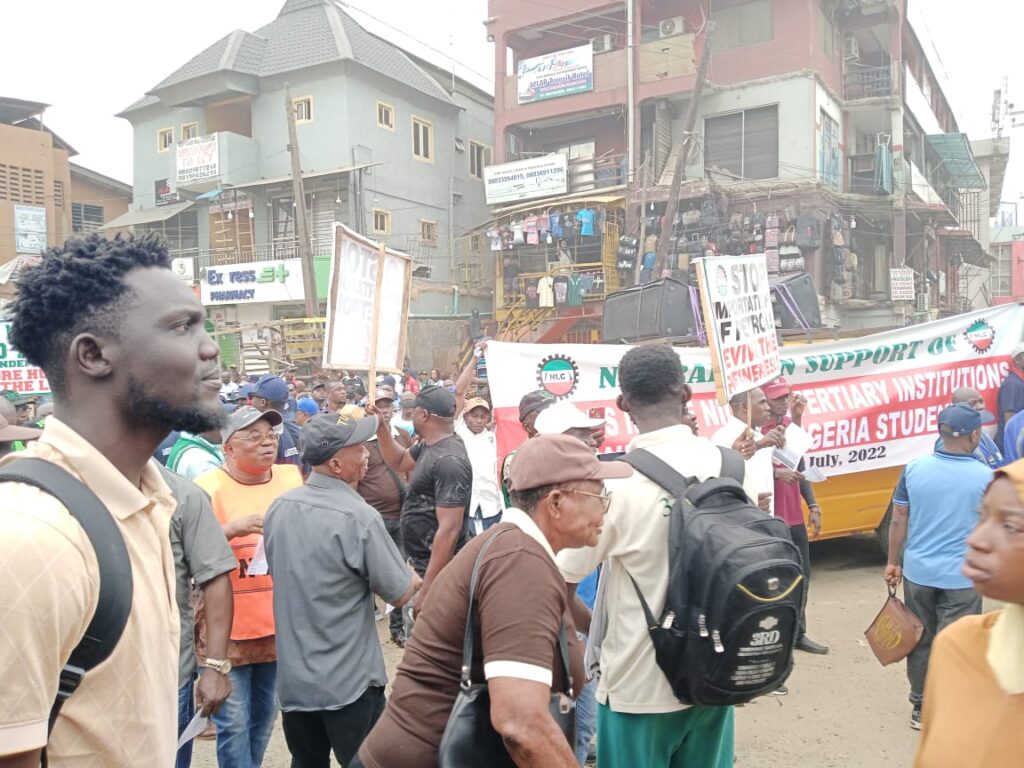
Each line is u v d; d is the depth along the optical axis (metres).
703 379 6.82
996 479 1.61
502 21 26.98
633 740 2.51
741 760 4.20
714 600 2.25
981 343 7.54
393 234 28.38
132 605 1.33
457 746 1.88
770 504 4.68
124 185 37.16
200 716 2.96
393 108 28.66
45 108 32.44
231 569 3.14
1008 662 1.56
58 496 1.26
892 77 24.08
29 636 1.13
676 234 22.84
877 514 7.38
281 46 28.59
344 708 3.09
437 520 4.99
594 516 2.15
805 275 9.75
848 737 4.45
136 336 1.38
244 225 28.42
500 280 27.22
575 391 6.32
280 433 6.68
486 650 1.88
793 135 22.42
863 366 7.25
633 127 24.14
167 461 5.14
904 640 3.99
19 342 1.41
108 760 1.30
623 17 25.38
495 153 27.33
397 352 4.87
